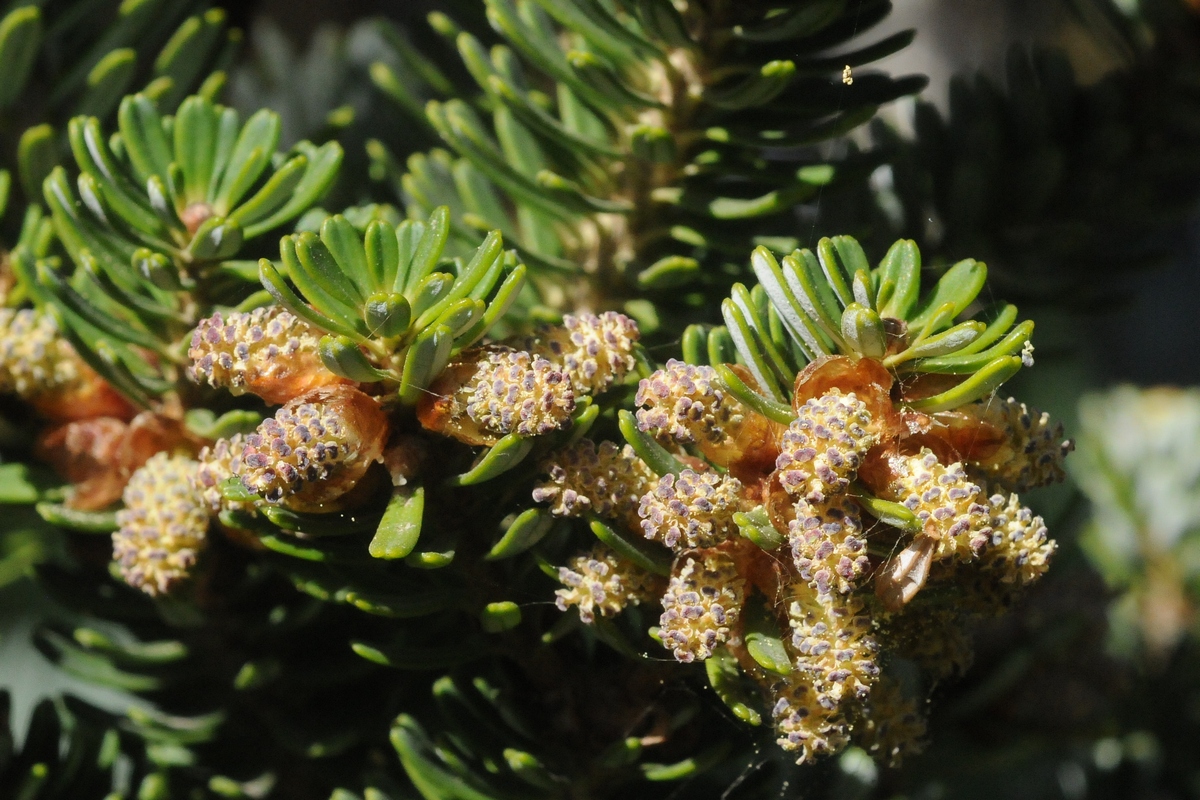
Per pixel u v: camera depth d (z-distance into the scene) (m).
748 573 0.29
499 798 0.31
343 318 0.29
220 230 0.30
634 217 0.33
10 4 0.35
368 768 0.33
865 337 0.29
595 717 0.31
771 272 0.29
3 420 0.33
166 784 0.33
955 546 0.29
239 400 0.32
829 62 0.32
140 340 0.31
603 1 0.33
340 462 0.29
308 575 0.31
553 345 0.30
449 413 0.29
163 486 0.31
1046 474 0.30
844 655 0.29
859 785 0.34
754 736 0.31
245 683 0.32
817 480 0.29
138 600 0.33
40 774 0.32
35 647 0.34
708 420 0.29
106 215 0.31
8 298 0.33
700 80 0.33
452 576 0.31
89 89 0.34
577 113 0.34
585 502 0.29
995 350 0.29
